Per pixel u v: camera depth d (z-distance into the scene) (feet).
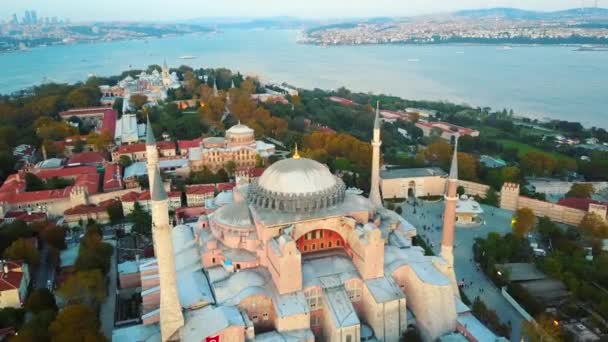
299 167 393.70
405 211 646.33
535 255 505.25
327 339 351.46
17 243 454.40
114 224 584.81
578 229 550.36
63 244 509.76
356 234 372.17
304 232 377.30
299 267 343.26
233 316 322.34
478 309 386.32
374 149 476.54
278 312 330.75
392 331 356.59
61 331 327.26
